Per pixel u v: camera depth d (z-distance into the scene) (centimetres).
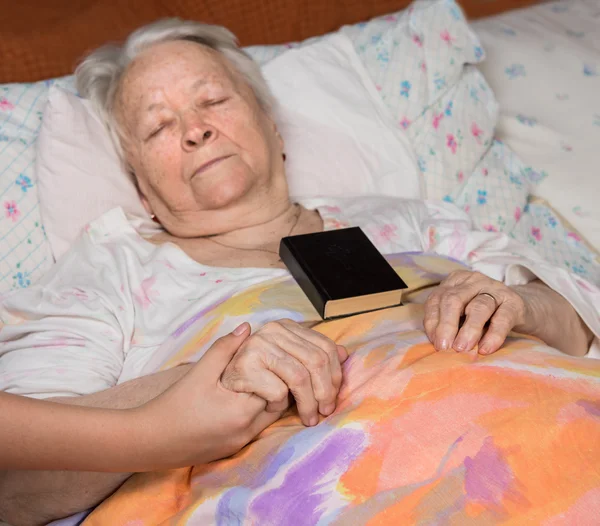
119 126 160
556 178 207
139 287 143
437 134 198
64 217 159
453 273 130
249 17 226
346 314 129
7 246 158
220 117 153
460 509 96
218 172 150
